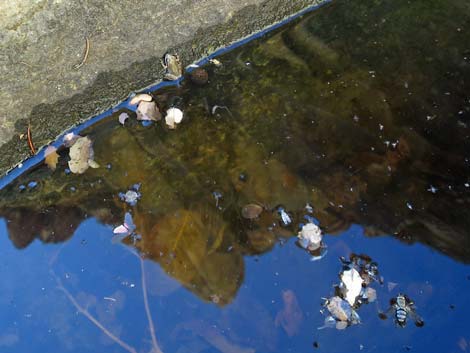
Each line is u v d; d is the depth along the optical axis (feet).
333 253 1.24
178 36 1.32
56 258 1.24
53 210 1.27
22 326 1.20
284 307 1.20
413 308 1.19
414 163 1.30
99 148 1.31
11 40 1.18
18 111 1.24
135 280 1.23
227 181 1.29
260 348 1.18
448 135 1.33
